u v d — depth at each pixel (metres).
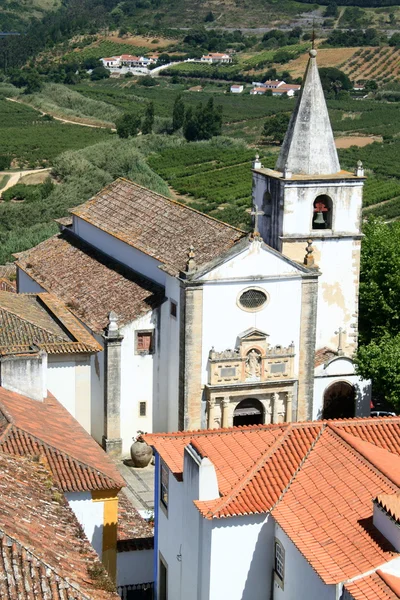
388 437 41.53
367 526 34.62
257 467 39.19
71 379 62.34
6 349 60.41
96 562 32.84
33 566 30.36
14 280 102.62
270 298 65.88
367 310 78.75
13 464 39.44
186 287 63.72
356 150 198.12
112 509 45.19
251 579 38.09
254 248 64.75
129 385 67.94
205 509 37.28
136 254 73.50
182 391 65.50
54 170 171.00
